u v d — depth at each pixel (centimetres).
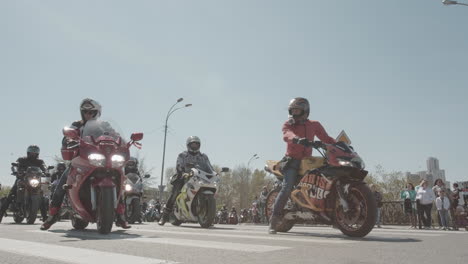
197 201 809
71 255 288
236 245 348
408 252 305
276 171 601
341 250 314
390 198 2916
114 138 525
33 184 880
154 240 401
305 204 520
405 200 1182
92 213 526
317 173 508
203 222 791
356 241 399
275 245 352
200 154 884
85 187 515
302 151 539
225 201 7638
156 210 1930
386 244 366
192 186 805
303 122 554
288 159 533
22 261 262
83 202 528
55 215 563
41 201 1024
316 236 479
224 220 2314
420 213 1106
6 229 610
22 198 911
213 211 775
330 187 486
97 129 532
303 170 523
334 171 482
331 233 552
